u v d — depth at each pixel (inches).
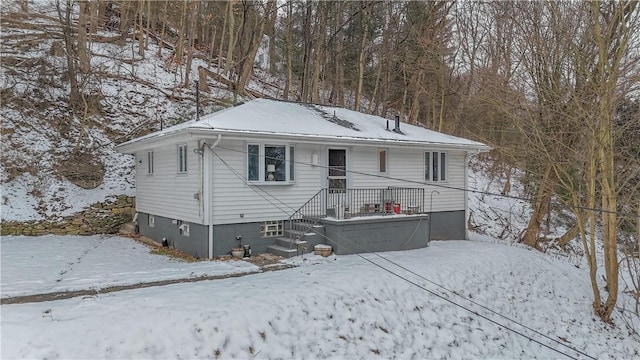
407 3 1049.5
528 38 561.6
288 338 277.3
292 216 492.1
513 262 509.7
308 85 1087.6
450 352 326.6
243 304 287.1
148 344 236.5
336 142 501.0
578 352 384.5
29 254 457.7
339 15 1115.3
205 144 434.3
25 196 627.8
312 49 1142.3
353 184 545.6
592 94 470.9
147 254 479.2
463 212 663.8
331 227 471.5
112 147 759.1
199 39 1332.4
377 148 570.6
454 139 654.5
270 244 482.0
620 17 438.6
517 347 360.8
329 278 361.1
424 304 363.9
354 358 286.0
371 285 359.9
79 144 726.5
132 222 652.7
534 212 724.7
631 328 452.8
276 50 1371.8
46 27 924.6
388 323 328.5
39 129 727.7
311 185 513.0
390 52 1097.4
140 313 259.3
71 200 649.6
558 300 466.9
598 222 743.7
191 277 360.2
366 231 486.0
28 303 275.3
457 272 432.5
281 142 484.4
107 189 693.3
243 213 460.8
